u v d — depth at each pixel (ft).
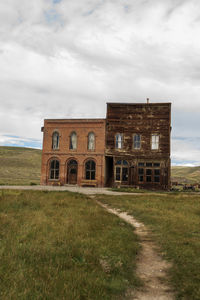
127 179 110.93
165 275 19.08
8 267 16.98
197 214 43.47
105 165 114.52
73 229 28.32
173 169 527.81
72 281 15.87
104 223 33.71
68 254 20.51
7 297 13.19
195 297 15.28
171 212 44.42
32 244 21.80
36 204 45.93
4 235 24.70
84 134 115.85
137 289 16.57
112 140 113.70
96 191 87.40
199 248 24.44
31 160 347.77
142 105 113.60
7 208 40.63
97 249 22.43
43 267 17.54
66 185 113.70
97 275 17.24
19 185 107.55
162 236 29.40
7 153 374.02
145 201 59.62
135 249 24.11
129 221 39.27
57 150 117.39
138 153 111.45
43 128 121.29
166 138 109.81
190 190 108.68
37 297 13.48
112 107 115.75
